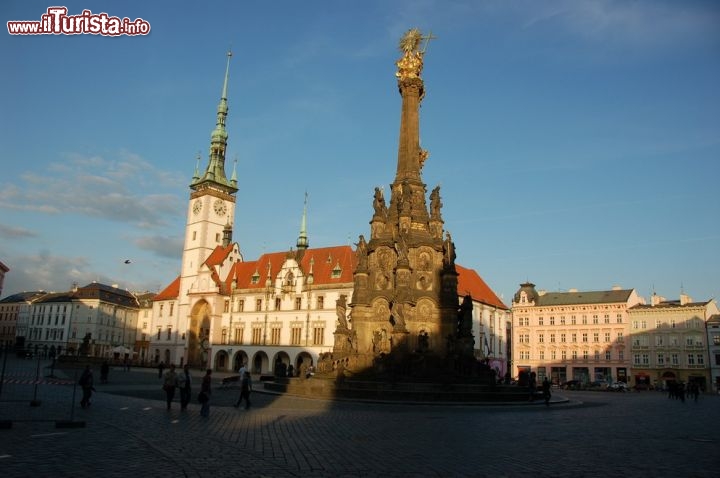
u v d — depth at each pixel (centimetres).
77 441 1861
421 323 5178
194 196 13150
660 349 11231
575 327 12181
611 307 11875
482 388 4500
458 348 5006
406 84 5903
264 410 3278
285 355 10575
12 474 1359
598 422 3200
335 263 10519
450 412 3528
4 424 2111
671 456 1978
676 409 4581
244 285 11512
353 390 4303
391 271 5369
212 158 13300
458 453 1919
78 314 16312
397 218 5556
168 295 13088
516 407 4138
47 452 1645
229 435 2158
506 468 1675
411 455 1855
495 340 12119
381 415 3188
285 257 11462
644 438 2486
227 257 12144
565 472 1639
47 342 16862
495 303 12381
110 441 1886
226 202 13212
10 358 11319
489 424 2862
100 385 5097
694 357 10900
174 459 1619
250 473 1486
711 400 6431
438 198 5694
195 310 12062
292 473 1511
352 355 4969
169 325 12731
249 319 11138
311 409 3438
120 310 17025
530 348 12631
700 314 10962
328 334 10019
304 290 10469
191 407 3238
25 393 3619
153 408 3078
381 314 5241
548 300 12794
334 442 2088
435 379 4644
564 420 3250
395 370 4709
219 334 11544
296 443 2025
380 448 1981
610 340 11769
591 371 11850
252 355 10856
